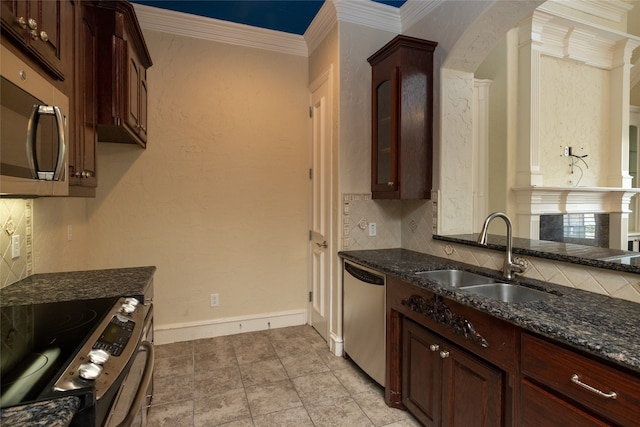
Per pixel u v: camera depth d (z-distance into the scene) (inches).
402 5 105.0
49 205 80.4
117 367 38.3
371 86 107.6
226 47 121.5
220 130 122.0
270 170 129.0
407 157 95.0
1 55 35.3
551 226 146.5
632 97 185.6
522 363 48.7
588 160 159.6
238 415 78.9
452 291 61.7
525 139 141.2
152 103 113.9
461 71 96.3
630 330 42.8
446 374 64.2
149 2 105.7
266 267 130.0
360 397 86.2
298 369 100.0
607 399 38.2
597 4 144.2
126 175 112.5
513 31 142.6
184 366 101.6
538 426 46.4
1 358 36.7
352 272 99.3
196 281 121.6
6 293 61.2
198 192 120.3
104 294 61.4
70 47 57.9
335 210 109.7
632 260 59.1
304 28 121.6
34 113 41.6
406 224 110.4
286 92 129.9
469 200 98.9
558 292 60.9
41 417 27.3
